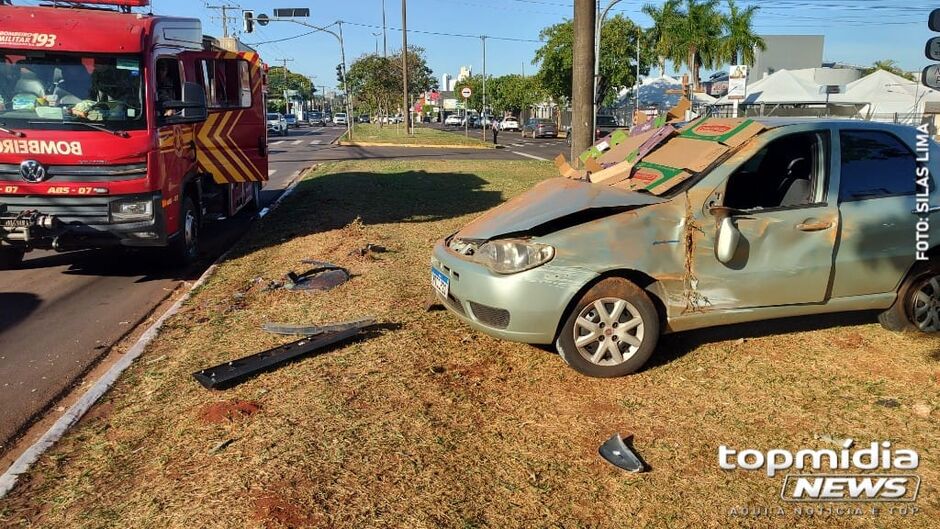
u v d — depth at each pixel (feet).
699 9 140.56
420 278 22.75
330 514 10.01
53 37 23.11
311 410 13.17
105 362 17.28
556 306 14.10
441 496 10.52
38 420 14.12
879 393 13.93
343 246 27.96
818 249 15.16
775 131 15.30
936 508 10.37
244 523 9.78
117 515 10.23
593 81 36.63
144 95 23.71
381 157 85.51
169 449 12.06
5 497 10.83
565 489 10.78
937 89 21.91
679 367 15.28
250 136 34.01
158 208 24.20
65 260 28.58
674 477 11.15
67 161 22.77
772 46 208.33
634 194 15.20
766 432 12.51
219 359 16.12
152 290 24.23
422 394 13.89
